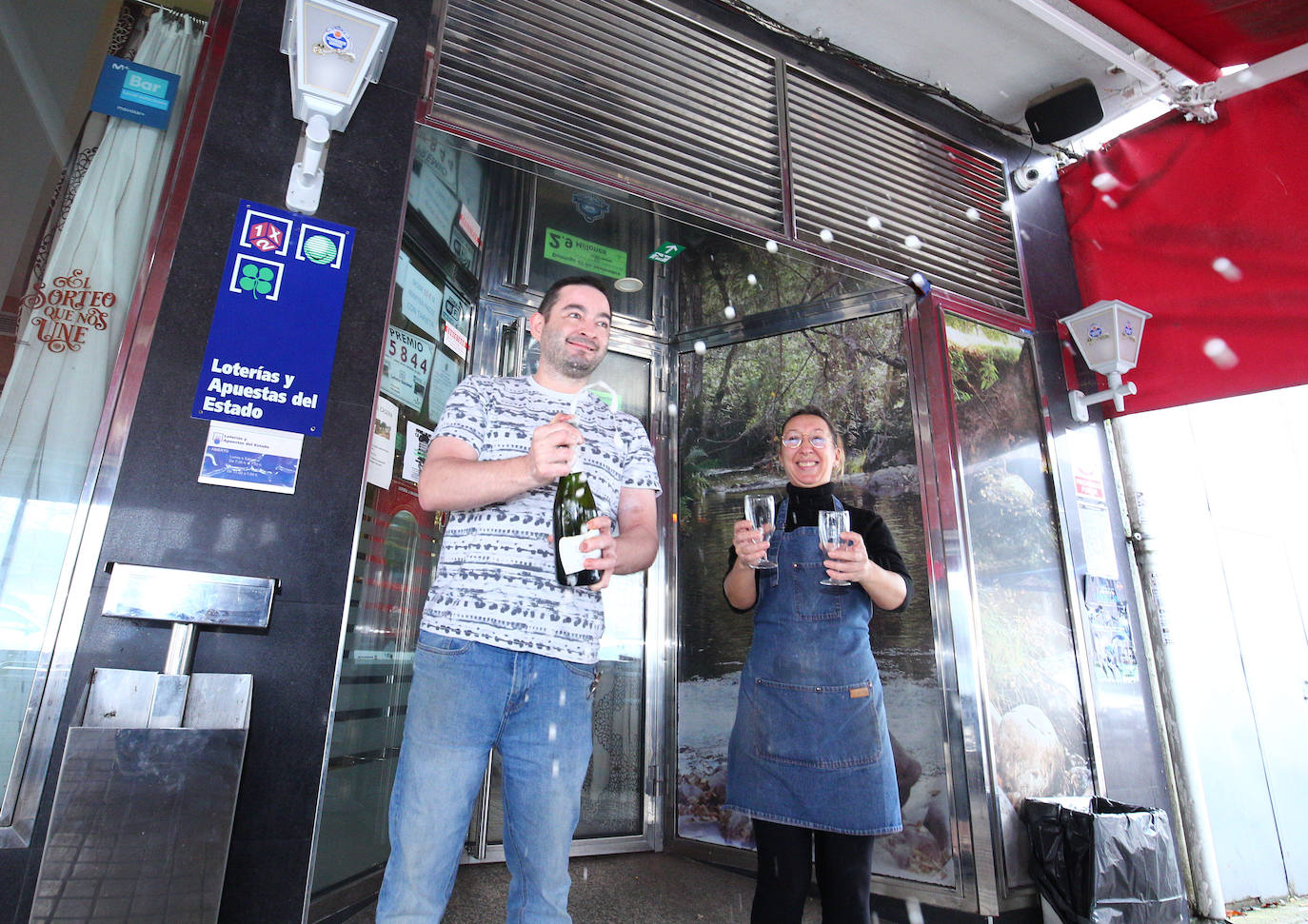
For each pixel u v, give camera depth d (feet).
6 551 5.33
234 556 5.24
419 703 4.58
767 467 10.53
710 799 9.79
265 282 5.82
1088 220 12.39
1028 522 10.19
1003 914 8.06
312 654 5.28
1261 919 10.19
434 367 9.34
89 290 6.07
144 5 6.97
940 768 8.68
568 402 5.57
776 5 10.27
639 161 8.71
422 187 8.68
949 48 10.95
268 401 5.60
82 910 3.84
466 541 4.90
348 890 7.33
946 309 10.39
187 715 4.41
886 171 10.82
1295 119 10.46
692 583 10.72
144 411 5.26
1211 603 12.10
